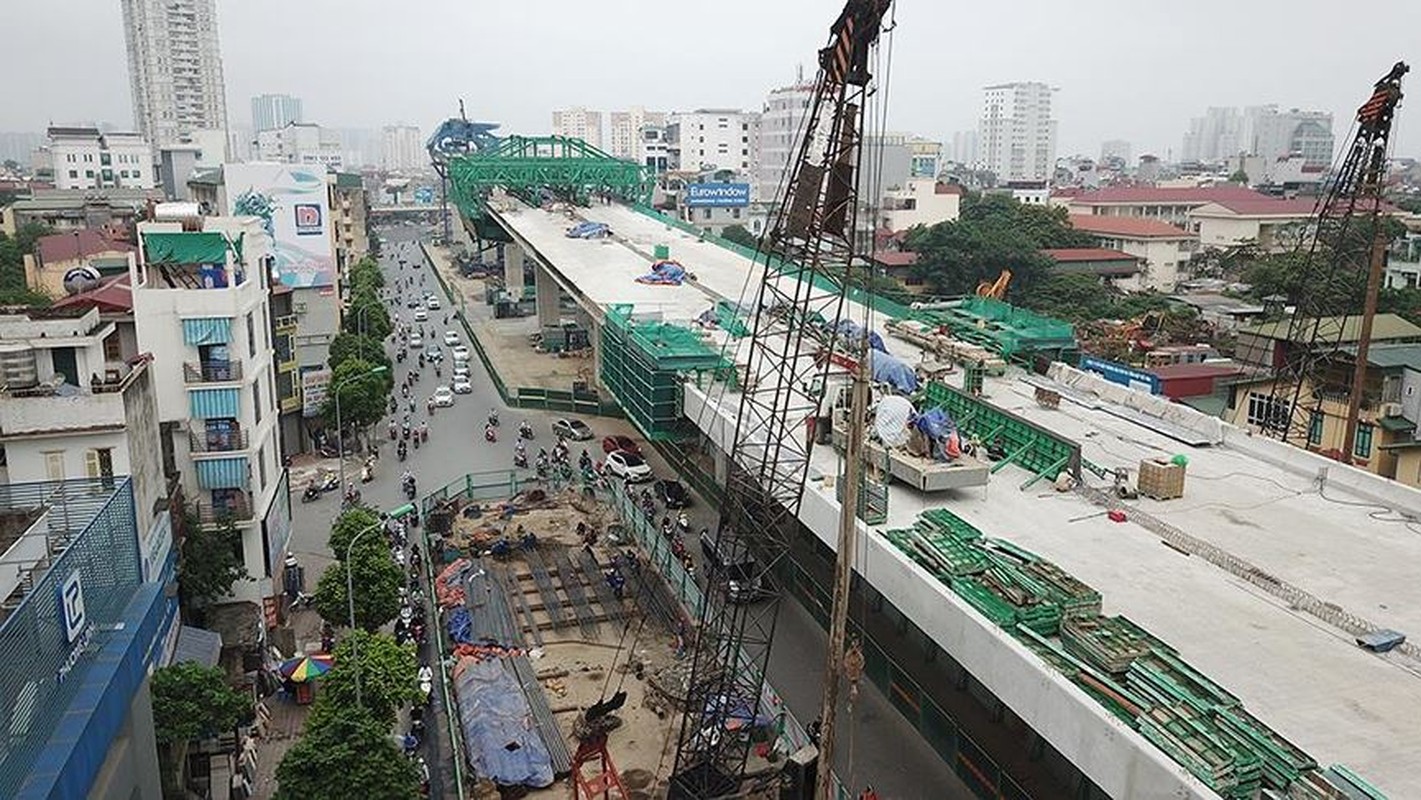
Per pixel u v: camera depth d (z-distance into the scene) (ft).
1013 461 147.02
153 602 92.94
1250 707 85.97
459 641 156.46
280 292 246.47
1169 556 116.78
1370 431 186.29
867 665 145.28
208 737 115.85
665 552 182.39
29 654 67.41
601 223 412.36
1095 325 352.49
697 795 119.75
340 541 153.58
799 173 119.24
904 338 218.79
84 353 132.46
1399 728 83.05
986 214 522.47
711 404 173.17
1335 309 276.41
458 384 326.85
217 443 154.92
